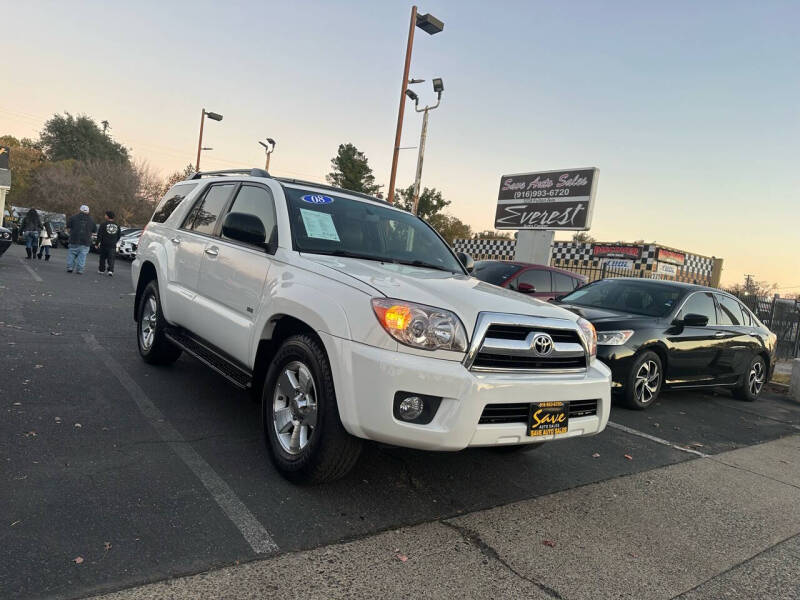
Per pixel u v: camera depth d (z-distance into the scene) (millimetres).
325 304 2975
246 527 2625
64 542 2305
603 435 5086
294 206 3873
